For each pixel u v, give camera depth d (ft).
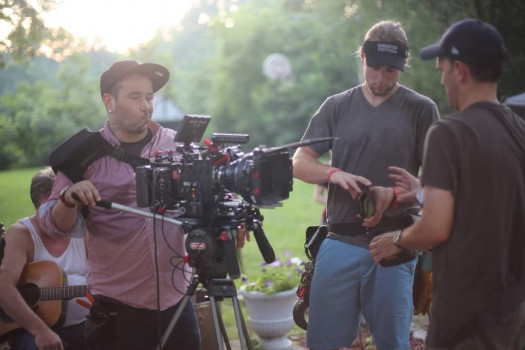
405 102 10.58
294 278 16.02
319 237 11.17
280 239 36.11
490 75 7.63
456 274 7.50
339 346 10.88
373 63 10.16
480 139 7.36
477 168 7.35
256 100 129.59
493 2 18.12
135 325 9.96
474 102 7.68
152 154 10.27
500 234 7.41
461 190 7.41
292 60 126.31
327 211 11.12
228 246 9.36
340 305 10.79
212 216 9.30
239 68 133.08
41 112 53.67
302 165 10.82
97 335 9.89
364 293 10.73
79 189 9.00
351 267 10.66
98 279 10.00
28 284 11.72
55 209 9.34
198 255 9.19
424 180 7.52
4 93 52.65
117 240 9.85
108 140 10.07
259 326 15.51
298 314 11.60
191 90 144.77
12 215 18.21
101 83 10.02
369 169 10.55
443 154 7.39
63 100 58.80
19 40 17.97
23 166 52.49
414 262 10.69
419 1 19.40
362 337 16.01
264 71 126.21
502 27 18.10
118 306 9.89
